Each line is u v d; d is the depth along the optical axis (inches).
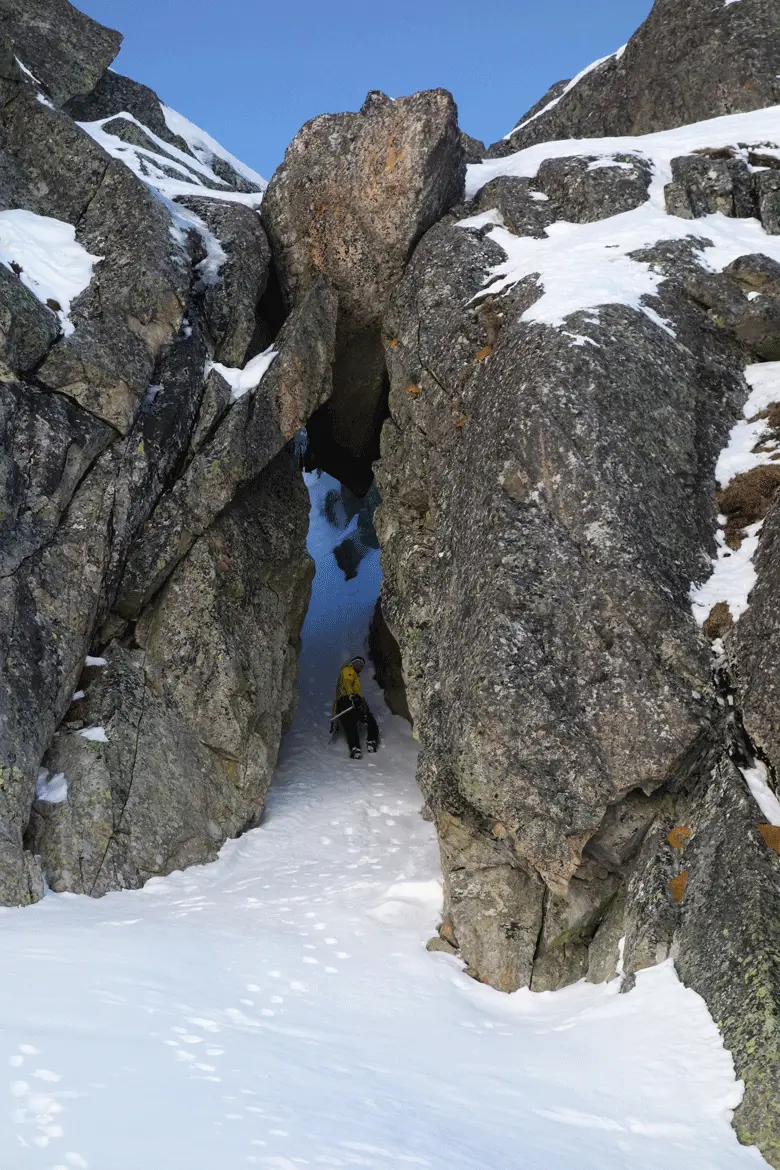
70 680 378.3
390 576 425.4
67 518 390.3
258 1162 163.8
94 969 261.1
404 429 435.5
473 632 325.1
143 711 392.5
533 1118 209.6
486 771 303.3
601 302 378.3
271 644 443.2
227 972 276.2
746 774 285.0
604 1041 244.4
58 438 389.4
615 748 297.0
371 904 342.0
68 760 368.5
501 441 346.9
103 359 406.6
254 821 417.1
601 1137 205.2
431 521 409.4
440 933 325.1
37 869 335.6
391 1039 247.1
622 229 433.4
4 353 385.7
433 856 393.7
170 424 418.6
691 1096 220.5
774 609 297.6
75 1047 202.8
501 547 328.5
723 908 256.5
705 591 321.7
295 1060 219.1
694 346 381.7
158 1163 158.9
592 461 332.5
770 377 378.3
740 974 240.4
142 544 408.2
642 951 269.0
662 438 348.8
